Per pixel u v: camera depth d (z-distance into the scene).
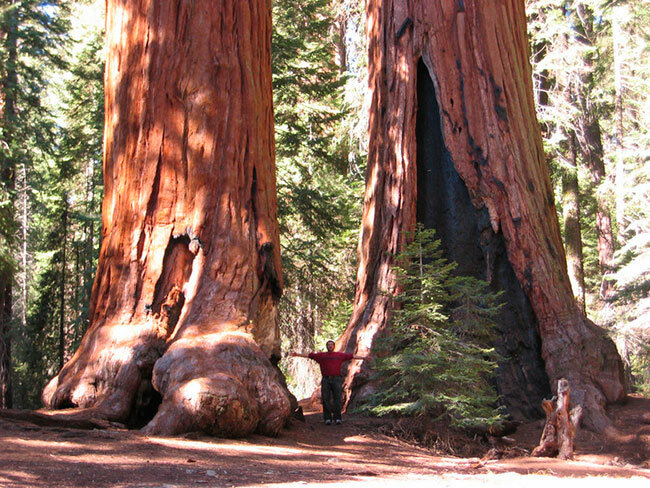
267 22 12.18
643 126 26.55
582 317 13.70
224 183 10.75
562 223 28.27
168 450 7.34
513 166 14.14
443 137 14.35
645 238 20.59
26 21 25.28
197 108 10.80
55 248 29.45
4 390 23.92
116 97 11.01
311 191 22.39
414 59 14.74
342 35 30.06
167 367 9.09
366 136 24.34
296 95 22.44
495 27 14.66
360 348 13.52
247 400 8.77
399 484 6.27
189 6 11.02
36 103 25.00
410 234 14.13
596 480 7.68
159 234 10.48
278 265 11.13
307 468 7.23
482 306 13.59
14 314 36.16
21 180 31.31
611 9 26.34
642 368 23.17
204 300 10.14
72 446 7.00
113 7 11.28
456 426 10.95
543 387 13.42
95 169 25.88
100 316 10.48
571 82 25.53
